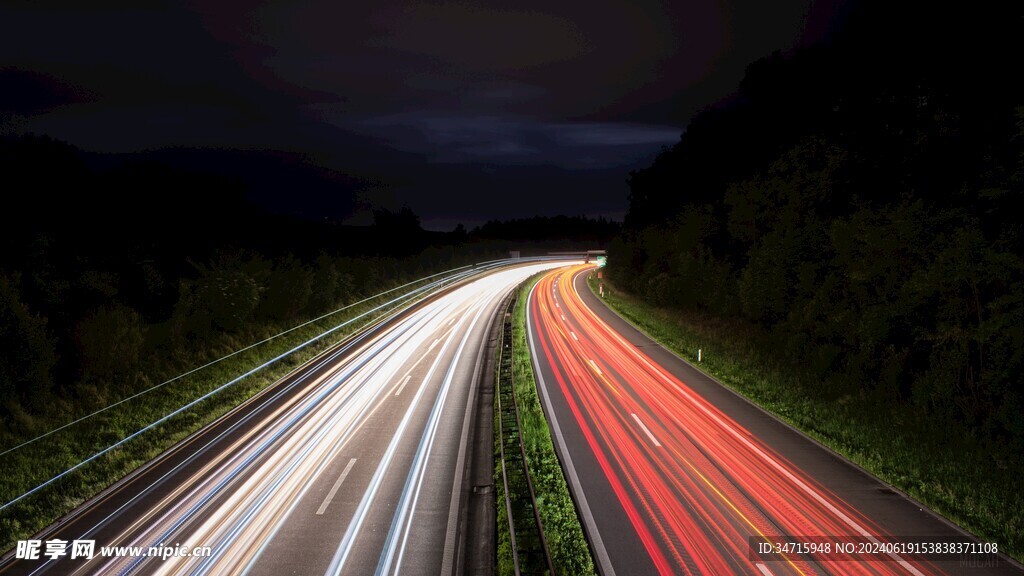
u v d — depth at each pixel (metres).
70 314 22.14
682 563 10.52
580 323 39.06
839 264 23.22
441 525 12.02
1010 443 14.81
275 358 26.80
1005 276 16.12
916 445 15.91
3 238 23.12
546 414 19.41
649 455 15.72
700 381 23.69
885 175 25.28
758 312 30.12
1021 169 16.88
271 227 51.91
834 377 21.83
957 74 21.81
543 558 10.83
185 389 21.45
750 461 15.27
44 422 17.22
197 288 27.34
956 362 17.03
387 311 42.53
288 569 10.38
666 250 50.50
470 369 26.14
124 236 30.12
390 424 18.55
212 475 14.65
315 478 14.40
